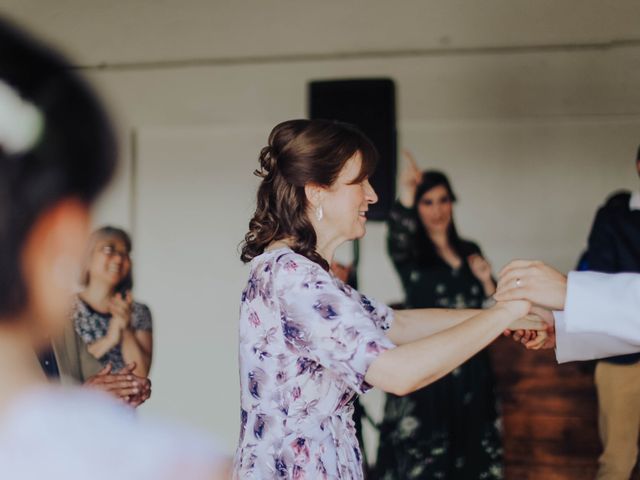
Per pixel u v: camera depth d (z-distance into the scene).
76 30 4.10
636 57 3.83
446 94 3.96
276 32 4.06
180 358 4.10
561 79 3.89
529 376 3.62
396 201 3.96
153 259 4.14
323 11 4.02
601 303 1.65
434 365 1.47
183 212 4.14
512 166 3.93
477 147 3.95
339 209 1.68
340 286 1.59
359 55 4.00
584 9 3.85
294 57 4.05
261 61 4.08
